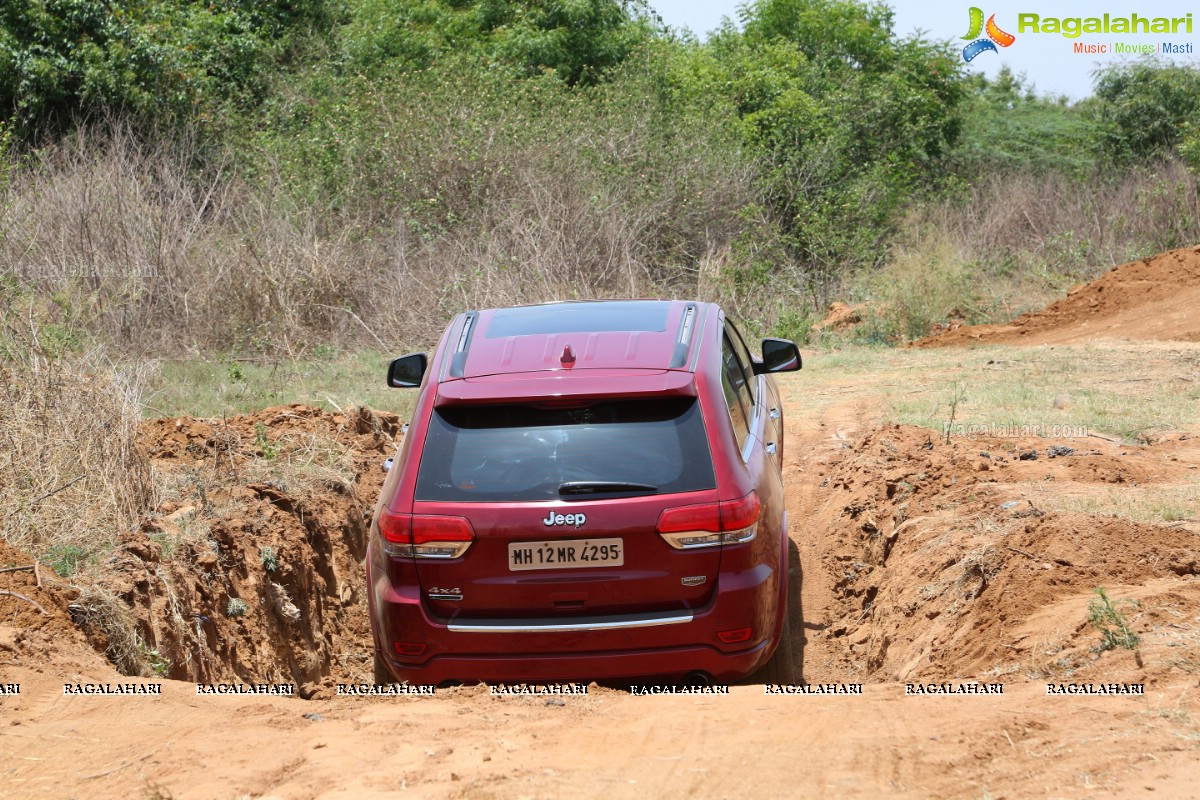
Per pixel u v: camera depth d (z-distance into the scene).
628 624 7.03
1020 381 17.81
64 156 25.84
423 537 7.12
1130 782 4.98
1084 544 8.42
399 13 44.41
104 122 29.33
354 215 27.58
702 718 6.32
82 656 7.36
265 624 9.59
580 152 30.31
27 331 11.94
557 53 42.81
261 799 5.32
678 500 7.04
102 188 23.47
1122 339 22.17
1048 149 57.19
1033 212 36.03
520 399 7.29
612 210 27.84
